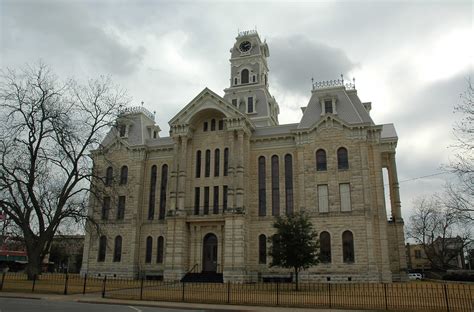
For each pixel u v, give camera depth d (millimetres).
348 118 48156
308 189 46688
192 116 51688
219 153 51375
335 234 44250
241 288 35688
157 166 54812
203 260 48031
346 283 41406
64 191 38281
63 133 38156
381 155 53094
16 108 36375
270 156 50250
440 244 84750
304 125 49531
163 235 51500
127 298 27031
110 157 56219
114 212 53938
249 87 63469
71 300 25516
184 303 24844
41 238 37625
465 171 25047
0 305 21000
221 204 49156
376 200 44750
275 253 35281
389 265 43688
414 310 20594
